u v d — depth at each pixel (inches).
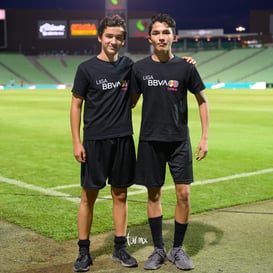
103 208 235.3
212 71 2674.7
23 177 315.3
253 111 885.2
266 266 156.9
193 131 578.9
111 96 159.6
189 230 196.1
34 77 2780.5
